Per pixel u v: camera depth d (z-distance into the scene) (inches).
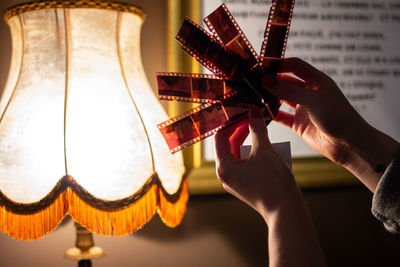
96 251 41.9
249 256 51.0
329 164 51.9
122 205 36.3
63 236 47.9
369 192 53.2
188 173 49.1
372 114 52.5
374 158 36.9
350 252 52.9
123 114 37.7
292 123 40.7
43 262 47.6
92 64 38.3
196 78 35.3
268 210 31.7
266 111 35.3
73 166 35.9
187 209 50.0
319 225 52.5
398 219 33.5
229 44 34.9
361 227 53.2
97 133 36.7
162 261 49.3
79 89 37.5
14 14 38.9
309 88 37.2
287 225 30.8
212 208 50.5
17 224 35.5
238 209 50.9
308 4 51.0
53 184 35.6
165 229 49.5
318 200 52.6
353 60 52.0
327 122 36.0
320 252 30.5
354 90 52.1
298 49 50.8
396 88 53.0
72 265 47.9
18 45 39.8
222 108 35.3
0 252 47.1
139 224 36.7
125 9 39.7
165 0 49.1
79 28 38.5
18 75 38.9
